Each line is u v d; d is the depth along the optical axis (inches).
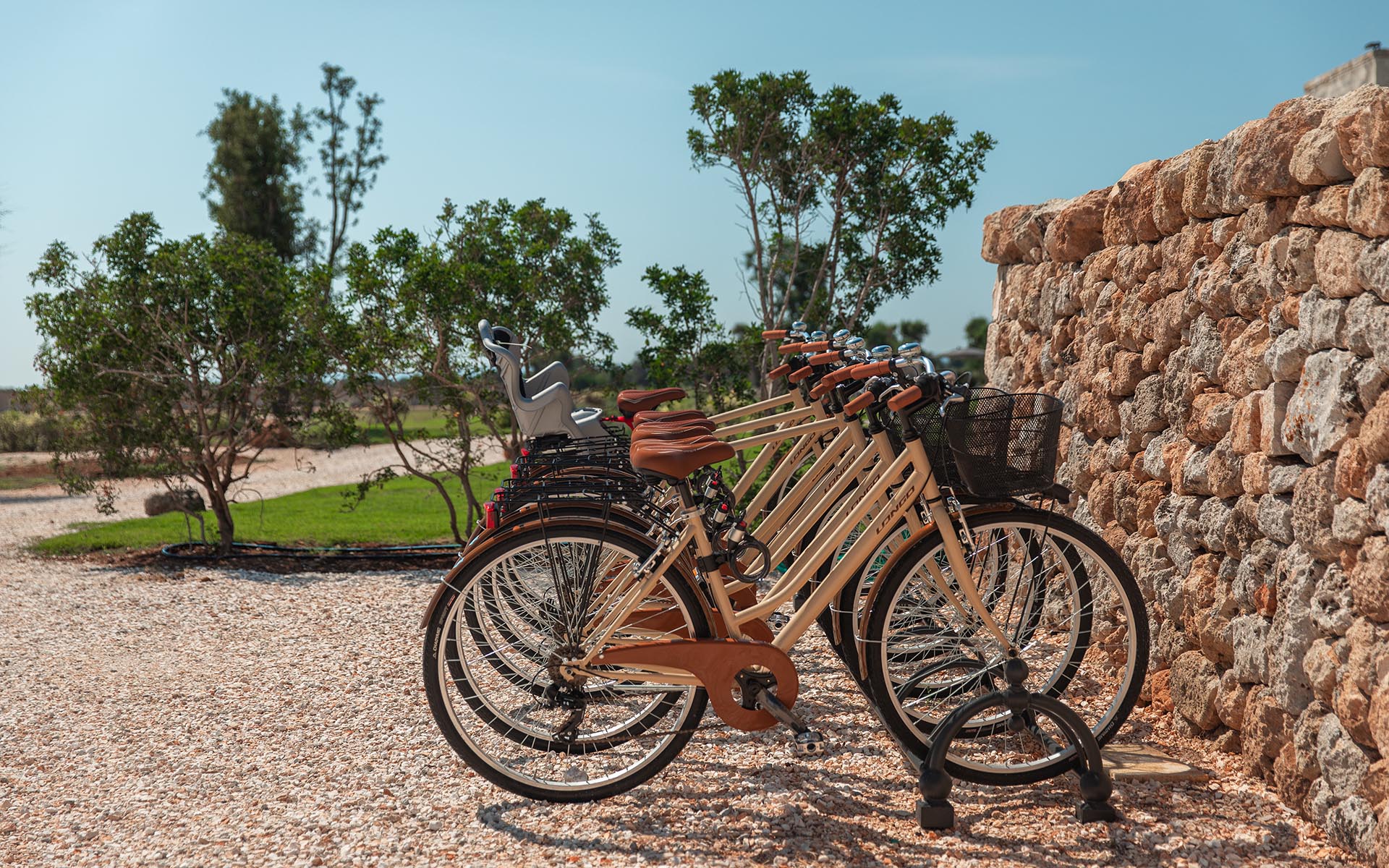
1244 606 104.6
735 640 101.6
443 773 114.7
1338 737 88.4
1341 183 89.7
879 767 112.0
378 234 272.2
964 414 95.8
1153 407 127.0
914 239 287.4
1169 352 124.1
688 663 101.2
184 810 105.2
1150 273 129.1
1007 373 183.9
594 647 103.0
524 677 125.3
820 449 129.9
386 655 170.7
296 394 295.0
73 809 106.2
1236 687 106.1
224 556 286.4
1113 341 140.6
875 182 290.8
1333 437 87.9
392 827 99.3
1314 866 85.7
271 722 135.6
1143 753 110.2
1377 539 81.7
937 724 112.8
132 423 286.8
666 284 272.1
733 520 101.5
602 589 108.7
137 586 245.6
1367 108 82.4
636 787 107.9
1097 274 145.0
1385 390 81.4
